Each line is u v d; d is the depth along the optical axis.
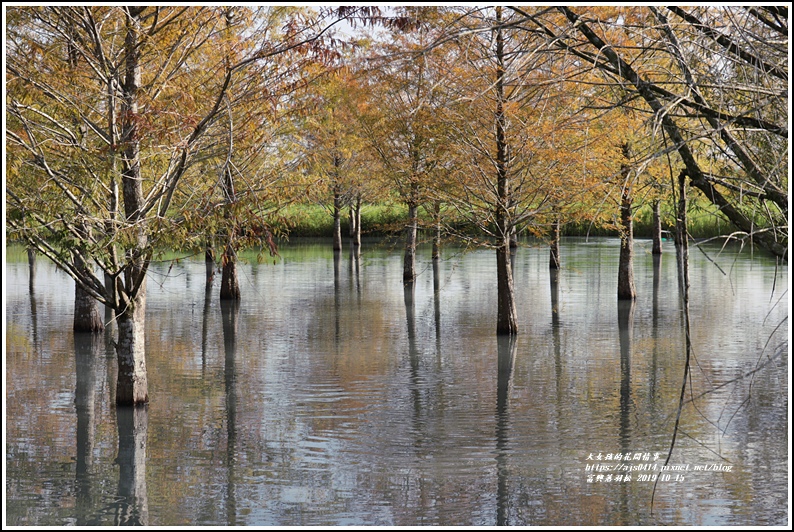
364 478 10.01
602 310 24.48
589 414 12.84
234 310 25.62
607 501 9.13
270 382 15.34
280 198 13.48
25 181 11.84
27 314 24.41
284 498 9.31
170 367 16.81
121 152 12.16
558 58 7.05
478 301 27.36
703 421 12.30
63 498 9.39
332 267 40.53
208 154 13.16
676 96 6.46
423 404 13.59
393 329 21.64
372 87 21.72
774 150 6.60
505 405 13.48
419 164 22.00
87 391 14.68
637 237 56.31
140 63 12.88
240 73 13.39
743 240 5.93
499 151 18.66
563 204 18.45
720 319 22.34
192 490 9.65
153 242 11.88
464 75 13.77
